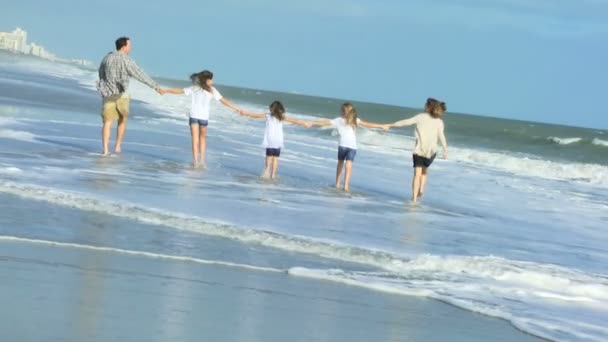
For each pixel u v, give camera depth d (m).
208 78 24.72
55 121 34.47
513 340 9.22
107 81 24.33
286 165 29.20
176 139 33.03
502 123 151.25
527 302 11.35
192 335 7.91
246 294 10.05
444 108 23.62
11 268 9.84
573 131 144.12
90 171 20.42
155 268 10.92
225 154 29.92
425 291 11.29
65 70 125.88
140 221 14.36
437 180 32.12
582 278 13.48
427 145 23.14
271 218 16.64
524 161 46.97
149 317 8.35
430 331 9.27
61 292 8.91
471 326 9.67
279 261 12.51
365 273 12.28
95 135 30.42
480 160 49.03
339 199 21.50
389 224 18.00
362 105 195.75
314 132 59.41
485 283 12.35
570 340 9.44
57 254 11.04
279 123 24.23
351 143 23.84
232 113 67.31
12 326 7.39
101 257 11.20
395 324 9.41
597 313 11.11
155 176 21.14
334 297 10.45
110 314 8.26
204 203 17.55
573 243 18.52
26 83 63.00
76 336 7.32
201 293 9.80
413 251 14.76
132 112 49.91
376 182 27.50
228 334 8.12
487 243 16.94
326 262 12.82
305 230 15.62
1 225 12.62
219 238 13.73
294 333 8.51
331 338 8.50
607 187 39.16
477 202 25.34
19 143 24.75
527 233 19.36
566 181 40.81
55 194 15.75
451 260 13.56
